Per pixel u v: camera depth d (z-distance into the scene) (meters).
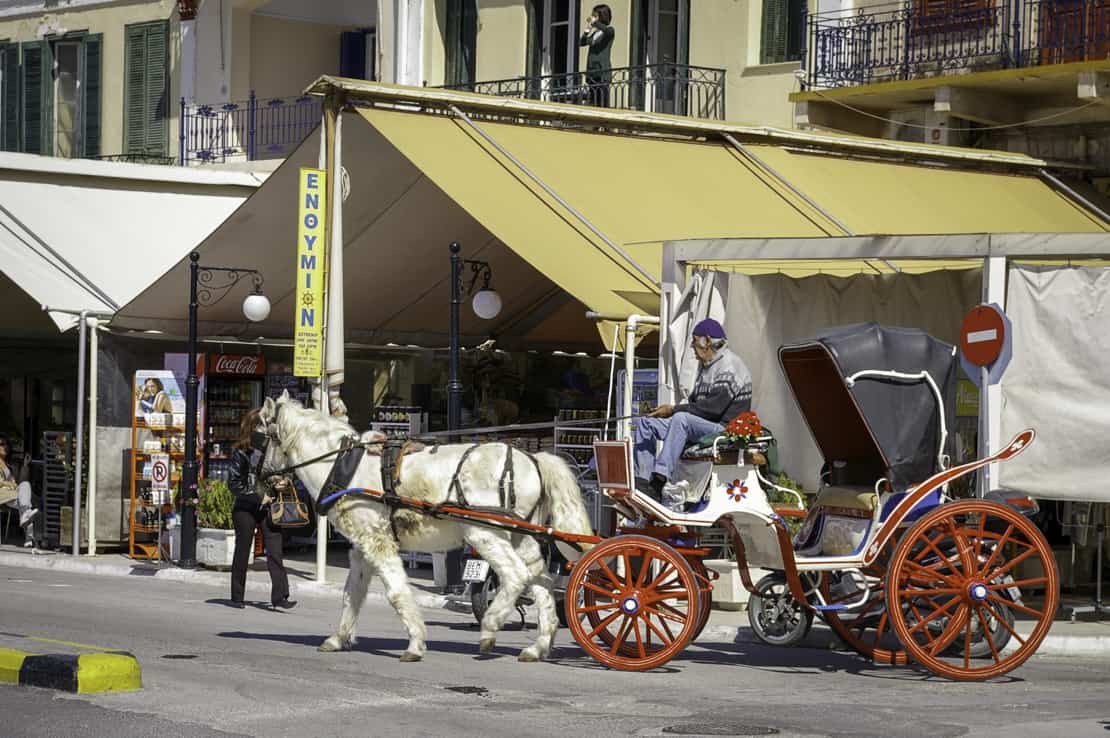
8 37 41.47
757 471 13.95
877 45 27.70
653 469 14.30
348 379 28.83
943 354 13.84
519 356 29.58
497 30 33.78
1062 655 15.34
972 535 13.41
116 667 12.12
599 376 29.62
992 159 25.88
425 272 26.17
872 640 15.62
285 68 38.34
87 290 26.64
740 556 14.27
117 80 39.56
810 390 14.48
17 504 27.20
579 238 19.86
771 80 29.88
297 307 20.80
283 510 18.97
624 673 13.50
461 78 34.56
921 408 13.60
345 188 21.30
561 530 14.17
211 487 23.69
